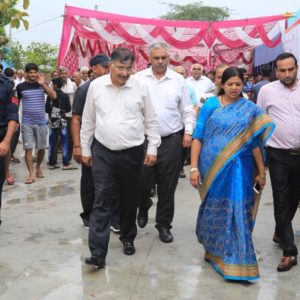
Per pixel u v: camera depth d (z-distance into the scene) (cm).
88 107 453
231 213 421
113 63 427
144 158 496
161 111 515
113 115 438
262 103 470
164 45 526
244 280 414
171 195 524
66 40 1208
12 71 1033
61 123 989
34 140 893
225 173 424
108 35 1221
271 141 458
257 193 433
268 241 530
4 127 524
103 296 387
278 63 454
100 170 442
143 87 449
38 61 2966
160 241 526
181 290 400
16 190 804
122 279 421
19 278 422
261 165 430
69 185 847
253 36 1259
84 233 555
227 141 422
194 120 543
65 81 1123
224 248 422
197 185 448
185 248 504
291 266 450
